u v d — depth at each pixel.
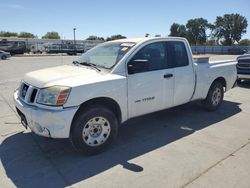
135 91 4.36
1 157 3.97
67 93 3.60
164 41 4.90
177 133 4.90
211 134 4.85
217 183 3.24
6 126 5.33
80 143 3.84
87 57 5.04
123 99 4.23
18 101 4.11
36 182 3.31
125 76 4.23
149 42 4.63
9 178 3.40
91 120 3.90
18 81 11.79
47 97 3.62
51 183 3.28
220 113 6.19
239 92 8.88
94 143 4.00
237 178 3.35
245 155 3.97
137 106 4.46
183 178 3.36
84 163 3.78
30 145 4.39
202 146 4.31
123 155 4.01
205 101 6.14
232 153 4.05
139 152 4.11
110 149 4.22
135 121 5.58
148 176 3.41
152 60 4.65
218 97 6.36
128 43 4.62
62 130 3.63
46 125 3.60
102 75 4.07
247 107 6.78
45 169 3.62
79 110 3.85
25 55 44.47
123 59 4.26
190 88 5.39
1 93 8.76
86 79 3.87
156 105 4.77
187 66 5.25
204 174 3.44
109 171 3.55
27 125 4.12
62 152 4.12
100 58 4.69
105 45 5.07
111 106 4.29
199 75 5.56
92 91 3.81
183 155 3.99
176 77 5.01
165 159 3.87
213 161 3.79
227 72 6.44
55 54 49.41
